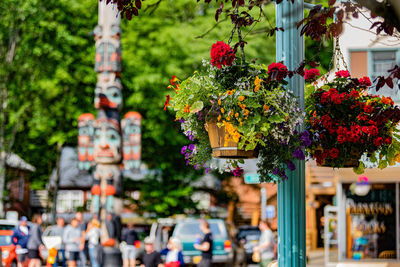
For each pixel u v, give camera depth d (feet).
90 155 84.53
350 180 87.71
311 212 130.00
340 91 21.53
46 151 119.03
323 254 123.54
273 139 19.51
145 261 60.18
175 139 94.68
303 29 18.20
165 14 91.56
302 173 19.98
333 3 17.70
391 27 16.99
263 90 19.25
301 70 18.81
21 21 101.60
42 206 163.22
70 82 99.76
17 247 77.05
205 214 118.21
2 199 112.16
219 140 19.84
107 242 77.25
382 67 64.69
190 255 83.20
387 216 88.07
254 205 142.31
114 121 78.95
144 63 90.33
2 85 103.76
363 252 88.43
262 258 65.92
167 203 100.22
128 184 102.99
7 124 109.70
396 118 20.49
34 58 101.14
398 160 21.53
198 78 20.31
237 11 19.88
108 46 78.64
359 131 20.59
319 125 21.01
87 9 98.99
